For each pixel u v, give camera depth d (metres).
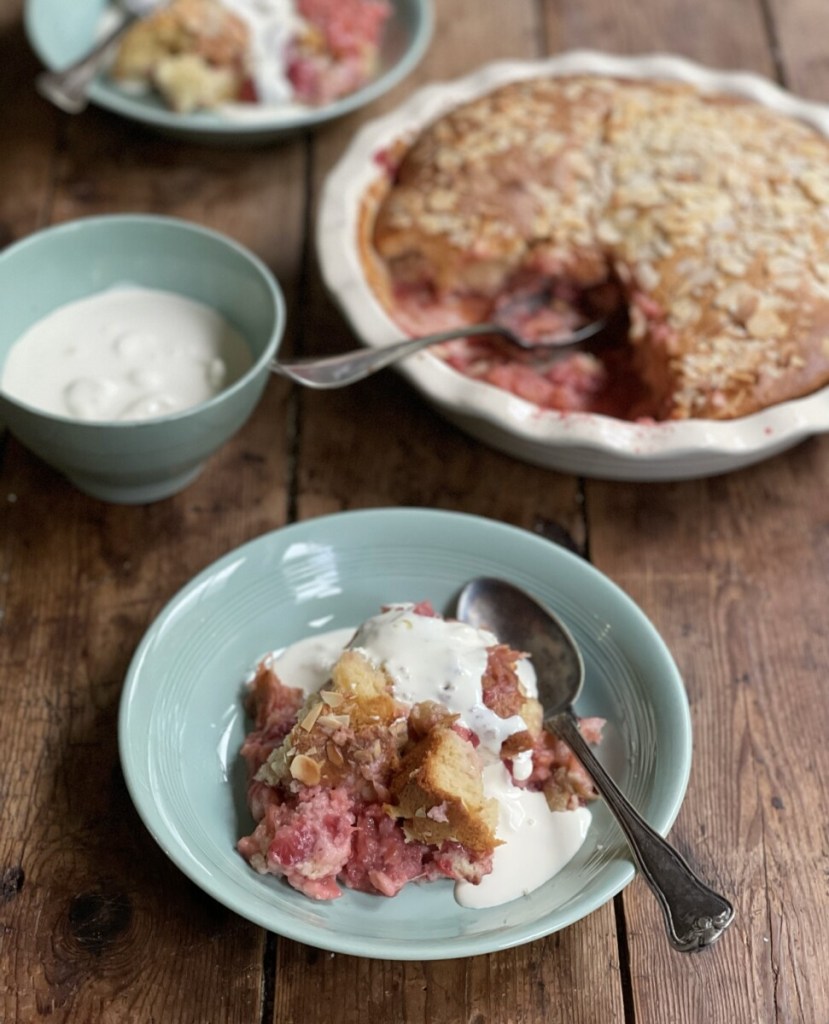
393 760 0.68
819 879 0.71
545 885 0.68
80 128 1.02
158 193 0.98
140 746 0.69
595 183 0.91
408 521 0.77
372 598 0.77
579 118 0.94
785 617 0.80
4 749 0.74
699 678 0.78
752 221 0.88
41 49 0.99
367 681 0.70
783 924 0.70
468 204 0.90
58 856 0.71
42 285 0.83
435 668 0.71
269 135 0.98
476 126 0.93
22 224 0.96
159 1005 0.67
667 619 0.80
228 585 0.75
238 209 0.97
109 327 0.84
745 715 0.76
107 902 0.70
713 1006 0.68
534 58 1.08
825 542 0.83
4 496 0.83
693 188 0.90
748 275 0.86
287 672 0.74
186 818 0.68
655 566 0.82
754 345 0.84
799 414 0.81
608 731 0.72
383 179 0.93
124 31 1.00
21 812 0.72
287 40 1.01
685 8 1.11
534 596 0.75
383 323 0.84
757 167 0.90
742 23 1.10
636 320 0.87
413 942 0.65
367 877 0.67
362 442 0.87
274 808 0.68
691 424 0.80
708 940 0.65
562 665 0.74
